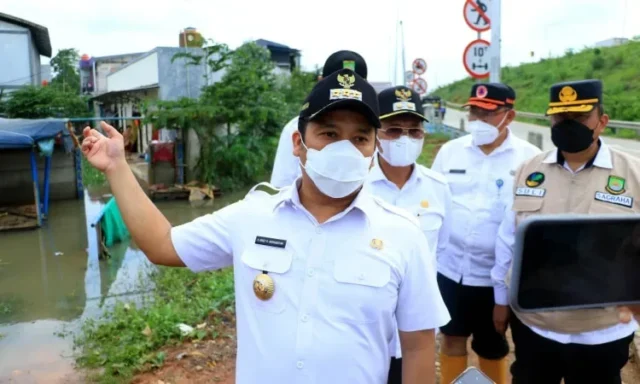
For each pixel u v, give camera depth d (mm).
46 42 24781
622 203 2566
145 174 17453
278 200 1726
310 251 1635
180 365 4645
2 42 21688
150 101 14898
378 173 2969
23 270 8352
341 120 1632
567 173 2773
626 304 1321
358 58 3125
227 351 4875
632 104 23016
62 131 11562
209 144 14695
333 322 1582
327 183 1618
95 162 1800
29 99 20219
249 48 19125
